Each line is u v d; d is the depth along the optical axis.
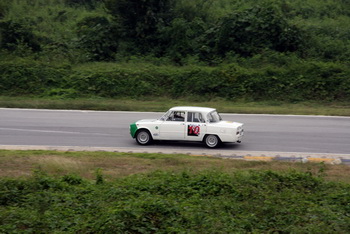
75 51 43.09
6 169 16.97
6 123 26.17
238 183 14.80
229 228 11.16
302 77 36.62
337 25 47.84
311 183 15.01
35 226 11.32
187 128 21.50
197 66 39.34
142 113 29.75
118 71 38.53
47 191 13.92
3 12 51.16
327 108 32.75
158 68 39.34
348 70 37.09
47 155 19.06
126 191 13.73
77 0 55.66
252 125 26.47
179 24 44.00
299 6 52.09
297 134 24.31
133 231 11.18
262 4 46.44
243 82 36.78
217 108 31.17
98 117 28.28
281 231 11.32
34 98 35.94
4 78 37.84
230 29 43.12
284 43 42.34
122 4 44.00
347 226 11.26
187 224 11.41
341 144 22.28
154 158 18.81
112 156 19.06
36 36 44.69
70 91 36.78
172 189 14.16
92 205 12.74
